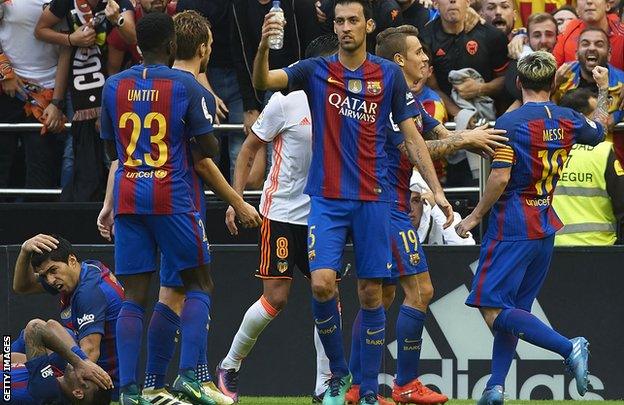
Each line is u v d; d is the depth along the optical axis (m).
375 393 26.02
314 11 35.12
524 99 27.38
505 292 26.78
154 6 36.22
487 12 38.59
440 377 33.56
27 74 36.81
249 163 29.80
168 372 33.56
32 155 36.81
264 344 33.72
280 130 29.17
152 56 25.16
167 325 25.86
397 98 25.50
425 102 34.62
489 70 36.44
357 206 25.20
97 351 26.94
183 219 24.78
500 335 27.22
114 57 36.19
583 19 36.47
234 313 33.88
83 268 27.50
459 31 36.25
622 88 34.41
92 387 25.02
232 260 33.88
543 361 33.31
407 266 27.81
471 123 34.28
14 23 36.56
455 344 33.50
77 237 35.22
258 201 35.19
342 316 33.59
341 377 27.06
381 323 25.92
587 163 33.69
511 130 26.66
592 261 33.38
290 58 35.41
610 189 33.62
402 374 28.30
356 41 24.91
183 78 24.75
